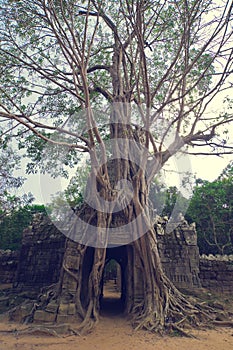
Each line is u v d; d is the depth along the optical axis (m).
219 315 11.33
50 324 10.34
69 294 11.38
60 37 11.88
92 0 11.33
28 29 12.40
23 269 16.80
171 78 11.74
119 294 22.05
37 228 17.50
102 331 9.97
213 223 24.53
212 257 15.92
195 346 8.51
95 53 14.53
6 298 14.45
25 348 8.34
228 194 25.09
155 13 11.52
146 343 8.68
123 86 14.30
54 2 11.28
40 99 13.88
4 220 26.84
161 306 10.53
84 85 10.41
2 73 12.90
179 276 14.02
